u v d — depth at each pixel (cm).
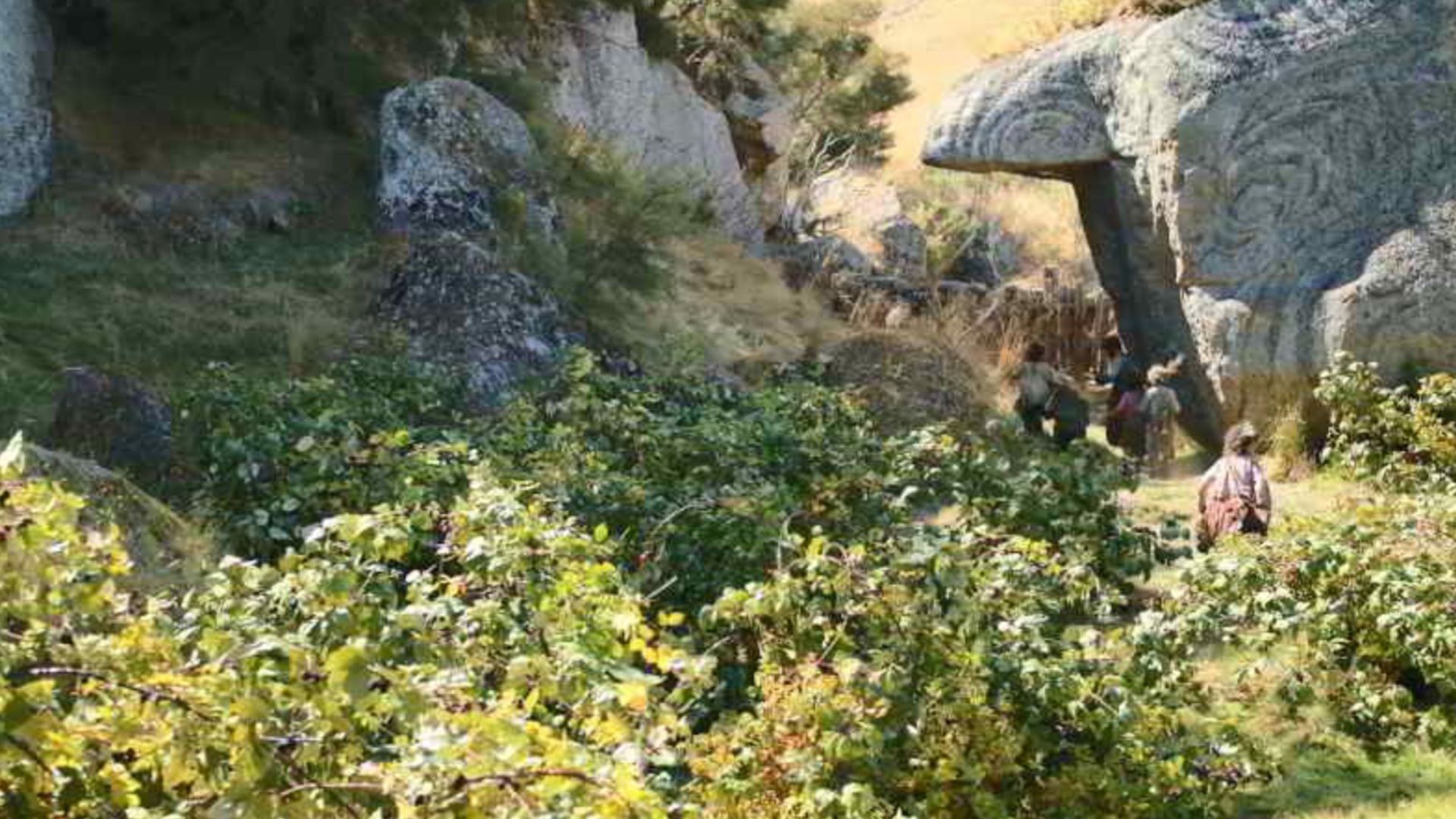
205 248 1712
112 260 1623
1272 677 1052
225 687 466
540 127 2138
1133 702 820
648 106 2794
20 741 416
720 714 809
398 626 591
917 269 3130
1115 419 1894
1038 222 3706
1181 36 1842
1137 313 2006
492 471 959
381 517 720
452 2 2128
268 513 1036
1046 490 1124
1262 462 1784
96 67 1912
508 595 695
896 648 808
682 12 3288
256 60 1980
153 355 1470
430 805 435
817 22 3869
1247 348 1800
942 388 1852
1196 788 852
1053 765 857
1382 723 995
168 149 1847
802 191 3159
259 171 1850
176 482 1205
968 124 2005
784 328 2283
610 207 2053
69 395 1220
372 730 516
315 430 1074
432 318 1595
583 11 2653
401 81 2123
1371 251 1759
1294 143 1800
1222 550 1090
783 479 1084
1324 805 905
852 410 1285
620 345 1792
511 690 550
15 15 1762
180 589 933
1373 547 1050
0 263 1562
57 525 455
